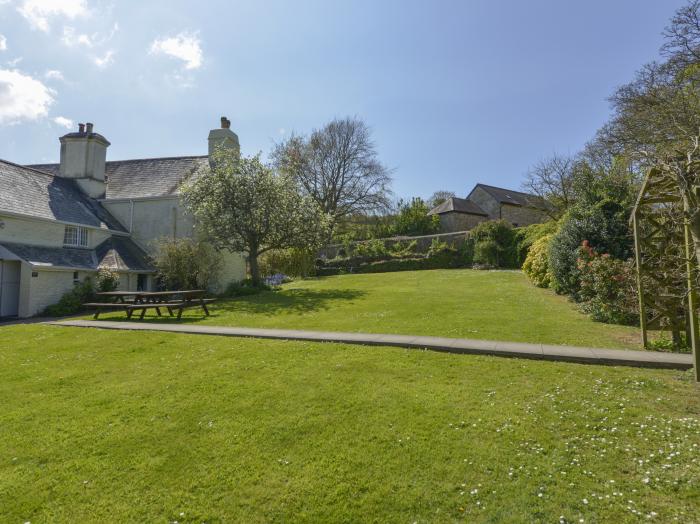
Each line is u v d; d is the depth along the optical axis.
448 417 5.32
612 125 22.47
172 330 10.88
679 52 18.06
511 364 7.15
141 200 23.72
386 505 3.84
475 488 3.99
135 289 21.77
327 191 40.22
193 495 4.12
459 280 22.86
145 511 3.93
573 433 4.84
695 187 5.89
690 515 3.49
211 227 20.83
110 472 4.55
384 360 7.59
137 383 7.04
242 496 4.07
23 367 8.13
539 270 19.02
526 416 5.24
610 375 6.51
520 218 48.78
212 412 5.80
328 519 3.71
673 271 8.05
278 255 30.86
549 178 32.44
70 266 18.50
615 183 15.54
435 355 7.77
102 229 21.67
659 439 4.61
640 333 9.63
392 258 33.56
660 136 16.80
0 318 16.83
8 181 18.97
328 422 5.36
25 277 17.09
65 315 17.44
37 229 18.58
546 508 3.66
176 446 5.00
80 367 8.03
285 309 15.34
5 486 4.34
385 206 40.28
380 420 5.33
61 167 24.55
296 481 4.24
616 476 4.05
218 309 15.83
